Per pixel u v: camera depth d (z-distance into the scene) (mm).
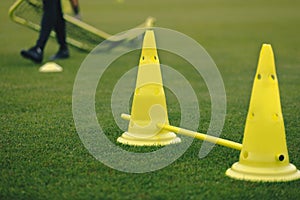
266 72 4918
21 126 6883
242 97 9008
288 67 12227
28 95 8898
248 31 19797
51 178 5035
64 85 9828
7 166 5375
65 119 7254
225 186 4824
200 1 33844
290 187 4801
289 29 20266
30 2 12172
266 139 4945
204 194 4660
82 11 26984
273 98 4938
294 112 7816
